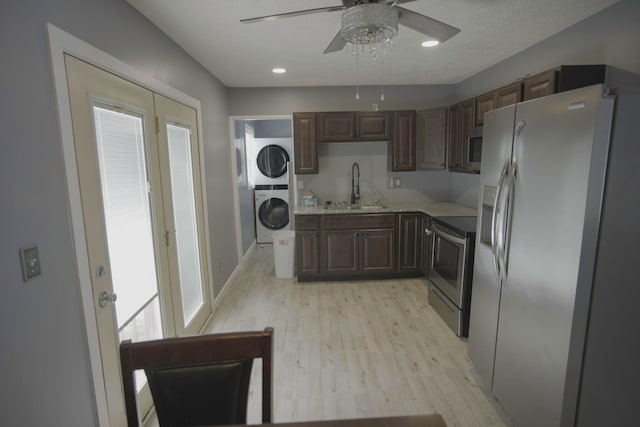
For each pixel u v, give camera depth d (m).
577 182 1.32
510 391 1.79
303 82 4.07
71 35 1.40
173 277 2.40
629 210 1.31
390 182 4.52
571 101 1.33
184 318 2.63
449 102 4.41
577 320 1.36
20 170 1.14
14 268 1.11
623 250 1.33
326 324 3.00
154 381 1.10
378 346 2.63
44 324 1.24
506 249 1.75
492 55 3.13
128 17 1.92
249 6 2.02
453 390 2.12
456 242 2.66
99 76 1.60
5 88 1.09
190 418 1.12
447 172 4.54
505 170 1.74
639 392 1.48
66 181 1.36
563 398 1.43
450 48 2.92
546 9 2.16
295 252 4.21
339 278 4.07
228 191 4.17
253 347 1.14
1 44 1.08
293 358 2.49
